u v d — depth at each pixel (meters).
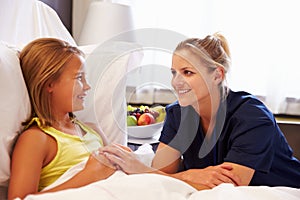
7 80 0.95
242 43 2.08
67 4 2.09
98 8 1.89
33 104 1.03
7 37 1.30
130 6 1.93
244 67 2.09
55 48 1.02
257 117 1.07
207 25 2.09
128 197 0.80
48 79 1.00
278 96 2.04
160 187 0.84
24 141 0.95
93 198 0.77
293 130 1.81
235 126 1.08
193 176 0.98
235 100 1.13
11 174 0.92
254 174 1.13
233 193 0.84
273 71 2.02
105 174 0.96
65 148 1.02
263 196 0.86
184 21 2.12
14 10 1.35
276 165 1.16
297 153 1.80
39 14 1.52
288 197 0.87
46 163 0.99
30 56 1.03
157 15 2.11
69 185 0.91
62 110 1.04
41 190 0.98
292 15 2.01
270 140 1.05
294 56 2.03
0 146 0.91
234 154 1.03
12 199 0.87
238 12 2.06
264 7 2.04
